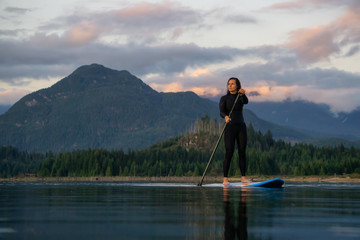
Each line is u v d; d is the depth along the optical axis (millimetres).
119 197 10641
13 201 9367
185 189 15820
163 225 5621
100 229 5285
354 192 14258
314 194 12578
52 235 4820
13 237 4664
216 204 8430
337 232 5137
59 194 12242
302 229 5336
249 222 5898
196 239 4648
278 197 10789
